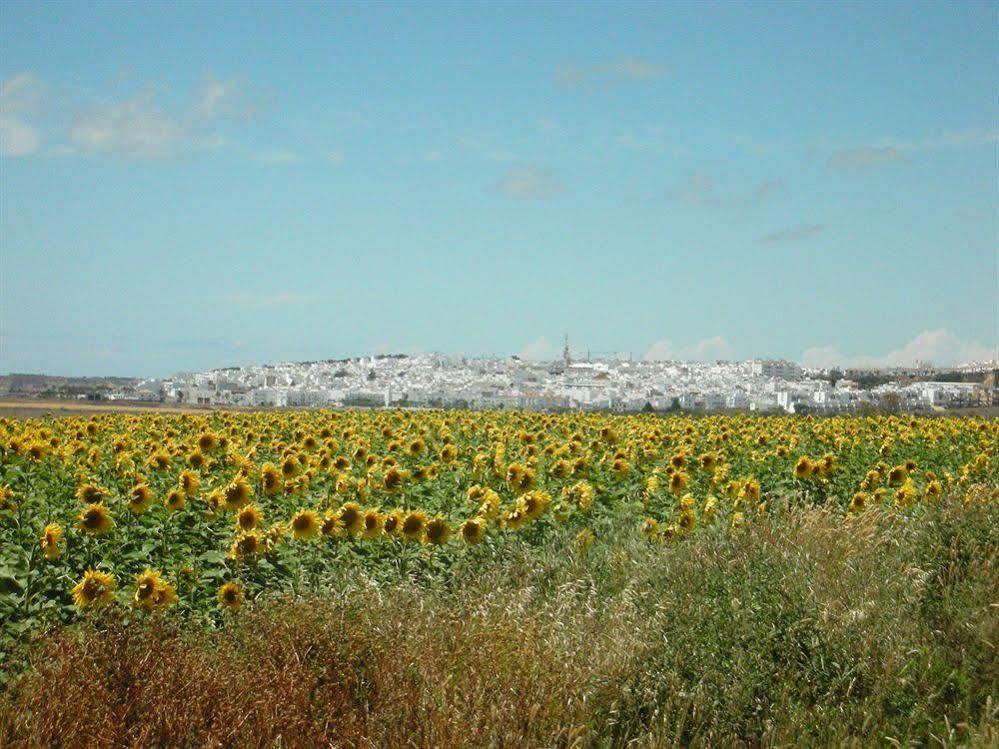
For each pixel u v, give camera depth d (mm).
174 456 17797
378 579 10477
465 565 11383
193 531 10961
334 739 6777
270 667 7344
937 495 14906
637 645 8555
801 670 8391
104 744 6266
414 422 26938
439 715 6949
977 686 8273
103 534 10289
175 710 6625
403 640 8078
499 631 8312
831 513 13883
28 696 6703
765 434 23828
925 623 9258
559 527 13281
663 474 16125
